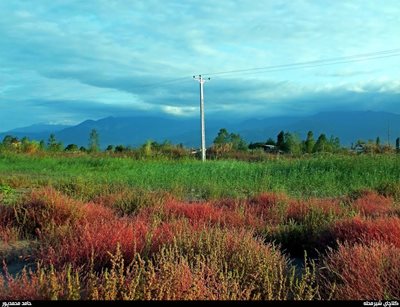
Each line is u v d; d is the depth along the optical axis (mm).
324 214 9188
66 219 8359
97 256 5613
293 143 44125
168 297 4059
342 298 4508
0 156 33625
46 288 4188
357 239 6426
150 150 38375
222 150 43938
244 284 4836
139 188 14039
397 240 6102
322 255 6078
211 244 5840
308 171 19469
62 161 30078
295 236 7375
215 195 14234
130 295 4074
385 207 10234
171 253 5137
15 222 8508
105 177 18750
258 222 8875
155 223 6773
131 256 5559
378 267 4840
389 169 18109
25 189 15570
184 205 9711
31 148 41969
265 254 5551
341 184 16734
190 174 19703
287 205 10516
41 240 7117
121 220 7957
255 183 16547
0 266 6242
